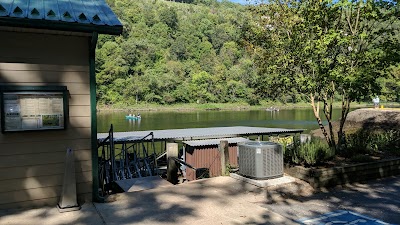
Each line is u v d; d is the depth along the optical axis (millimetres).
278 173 6945
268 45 11898
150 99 103000
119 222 4730
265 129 19688
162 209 5301
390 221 4973
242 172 7090
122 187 6945
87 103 5516
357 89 8570
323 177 6699
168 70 114750
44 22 4719
